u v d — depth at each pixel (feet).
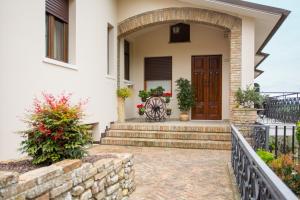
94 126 26.99
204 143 25.41
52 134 10.64
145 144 26.48
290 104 32.14
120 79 32.91
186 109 35.83
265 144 21.66
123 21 31.27
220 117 36.58
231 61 28.66
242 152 12.05
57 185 8.73
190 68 37.52
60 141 10.89
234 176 16.15
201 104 37.17
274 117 37.81
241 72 28.32
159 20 30.30
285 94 34.14
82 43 23.67
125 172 13.64
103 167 11.55
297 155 22.71
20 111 15.88
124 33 31.42
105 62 28.27
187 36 37.58
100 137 27.17
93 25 25.59
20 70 15.94
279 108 35.88
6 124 14.84
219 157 22.08
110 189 12.10
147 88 39.04
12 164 10.70
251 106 27.27
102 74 27.50
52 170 8.62
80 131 11.46
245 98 26.89
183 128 27.53
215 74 36.94
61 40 22.27
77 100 22.63
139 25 30.86
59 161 10.36
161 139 26.96
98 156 13.65
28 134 11.18
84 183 10.21
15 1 15.51
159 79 38.55
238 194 13.07
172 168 18.74
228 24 28.71
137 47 39.19
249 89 27.35
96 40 26.20
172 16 29.96
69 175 9.34
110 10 29.43
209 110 36.94
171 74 38.09
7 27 14.92
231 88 28.63
